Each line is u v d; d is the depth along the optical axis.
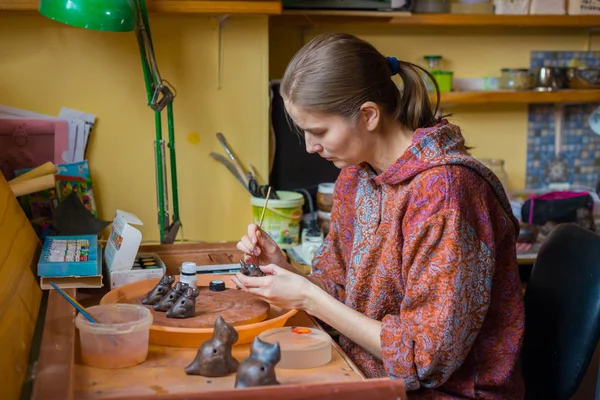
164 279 1.34
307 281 1.28
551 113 2.57
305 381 1.05
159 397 0.80
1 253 1.21
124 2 1.65
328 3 2.17
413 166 1.23
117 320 1.17
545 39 2.54
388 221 1.32
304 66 1.24
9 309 1.08
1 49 1.88
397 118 1.32
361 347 1.32
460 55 2.49
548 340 1.45
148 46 1.79
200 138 2.05
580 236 1.49
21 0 1.76
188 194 2.08
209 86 2.03
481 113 2.52
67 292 1.34
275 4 1.91
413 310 1.19
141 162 2.02
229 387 1.01
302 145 2.23
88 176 1.95
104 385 1.01
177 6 1.85
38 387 0.88
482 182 1.23
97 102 1.96
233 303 1.33
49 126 1.93
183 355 1.14
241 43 2.03
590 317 1.34
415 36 2.44
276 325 1.27
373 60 1.27
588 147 2.62
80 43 1.93
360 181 1.44
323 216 2.17
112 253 1.50
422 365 1.15
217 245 1.77
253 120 2.08
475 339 1.26
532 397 1.49
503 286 1.31
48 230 1.77
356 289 1.36
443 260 1.16
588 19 2.38
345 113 1.24
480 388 1.28
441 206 1.18
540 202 2.23
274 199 2.04
